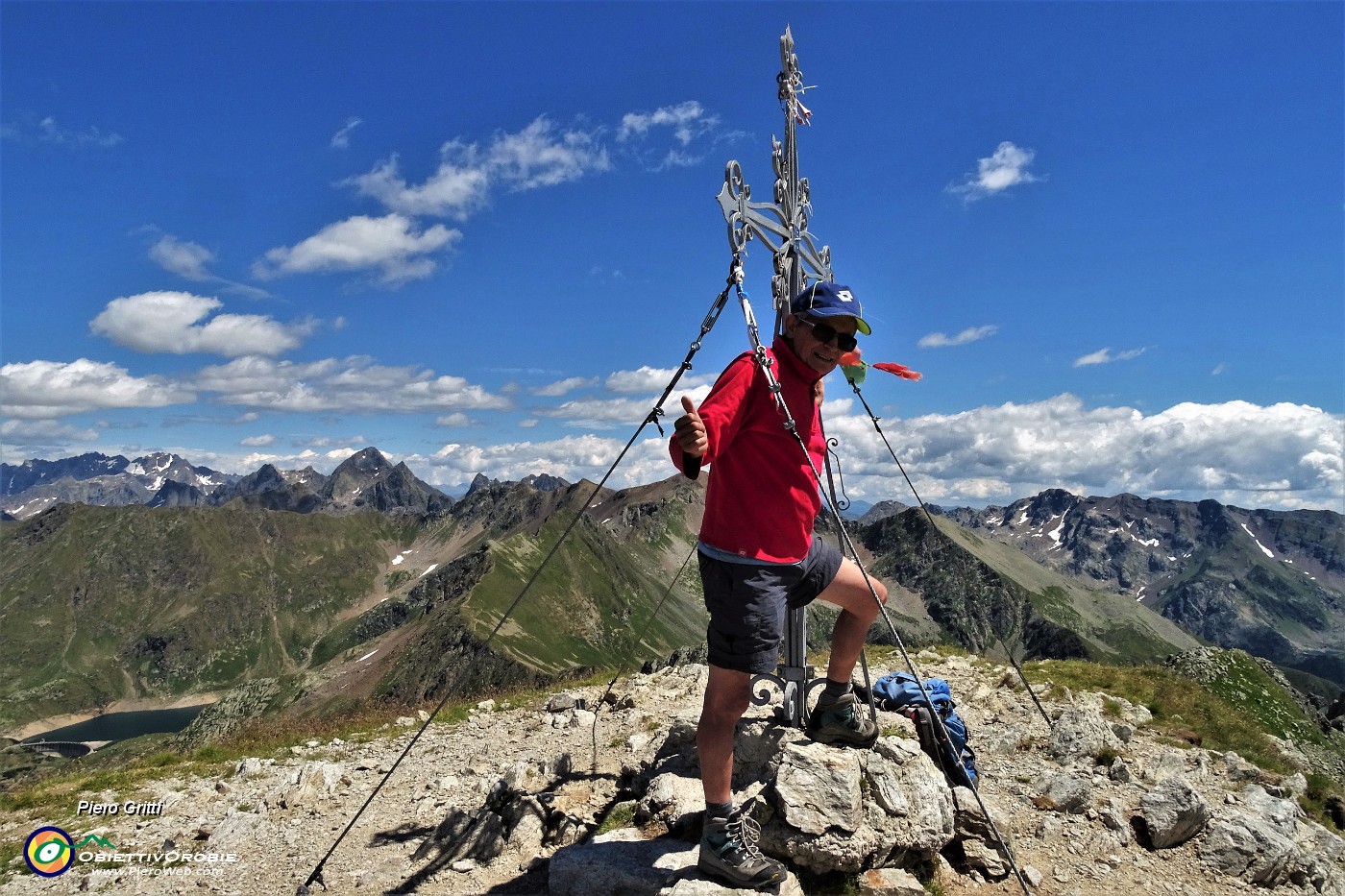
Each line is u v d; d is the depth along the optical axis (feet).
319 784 15.21
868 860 9.36
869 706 10.76
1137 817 11.96
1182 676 25.70
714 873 8.36
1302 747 24.07
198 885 11.35
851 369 10.20
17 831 14.43
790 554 8.15
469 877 10.05
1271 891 10.93
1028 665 23.54
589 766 13.37
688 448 7.59
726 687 8.23
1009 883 10.21
